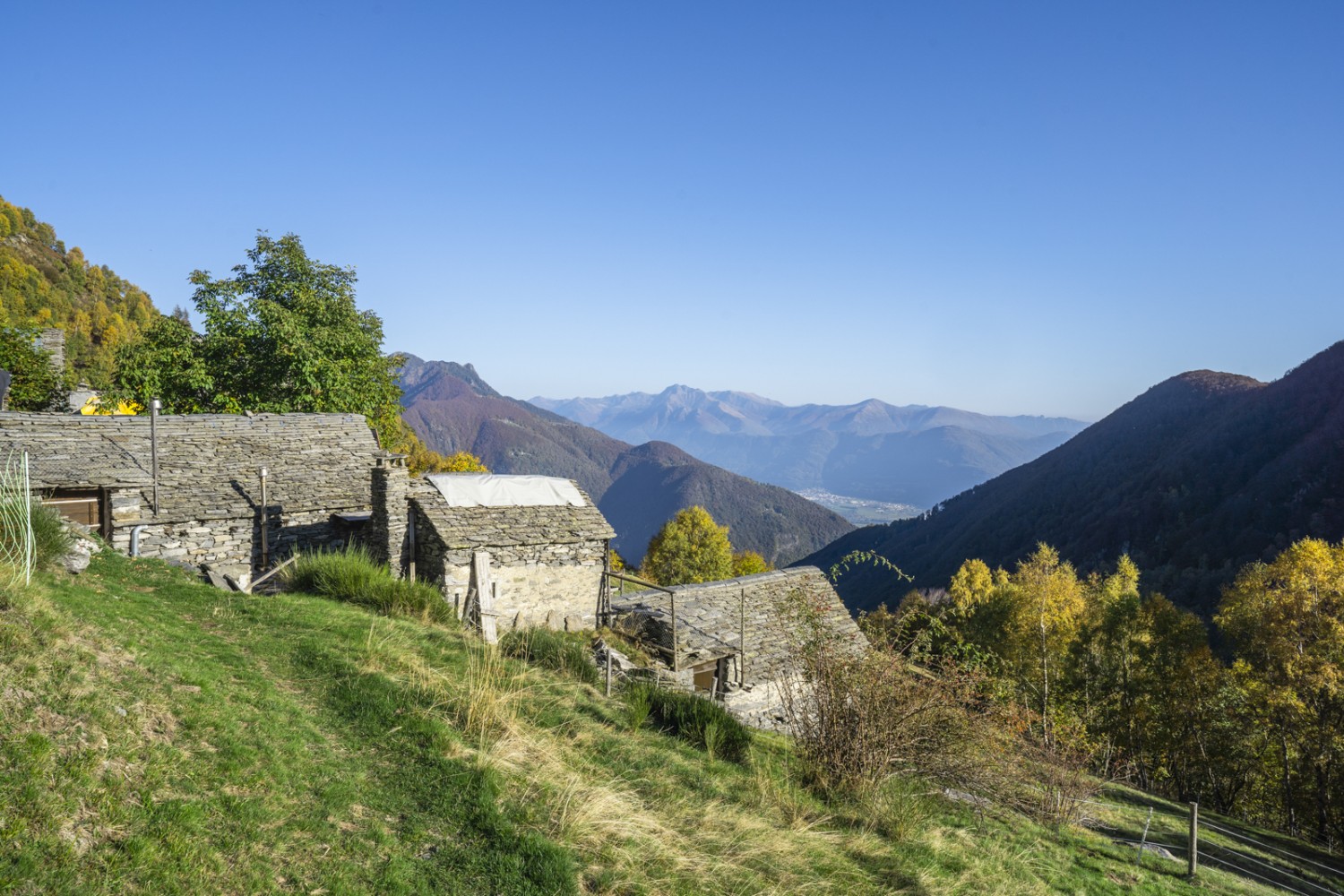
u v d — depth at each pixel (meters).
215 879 4.90
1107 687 42.66
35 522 10.38
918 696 10.86
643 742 10.26
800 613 12.55
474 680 9.91
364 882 5.44
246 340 34.22
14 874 4.24
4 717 5.45
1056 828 13.12
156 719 6.43
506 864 6.06
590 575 22.33
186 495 20.41
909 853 8.83
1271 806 38.88
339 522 22.69
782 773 10.59
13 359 31.67
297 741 7.08
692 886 6.54
